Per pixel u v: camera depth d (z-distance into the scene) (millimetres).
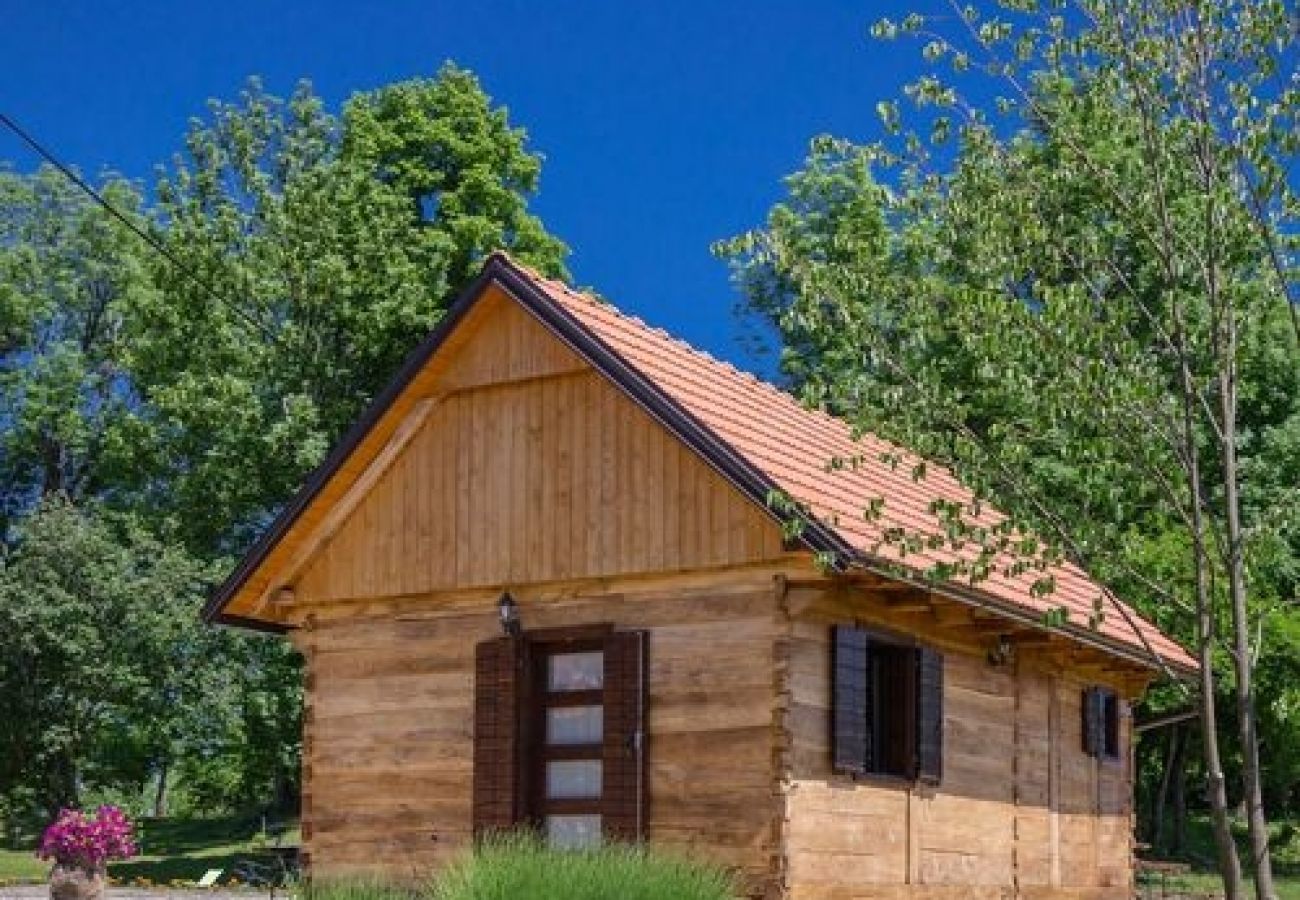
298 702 42125
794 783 15266
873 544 14273
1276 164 12359
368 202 44406
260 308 44844
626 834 15727
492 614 17266
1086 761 21078
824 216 37906
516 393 17312
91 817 22703
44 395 54719
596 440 16703
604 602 16500
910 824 16906
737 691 15539
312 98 49875
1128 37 13000
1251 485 30734
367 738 17891
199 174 48125
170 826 51062
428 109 45594
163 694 41969
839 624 15953
